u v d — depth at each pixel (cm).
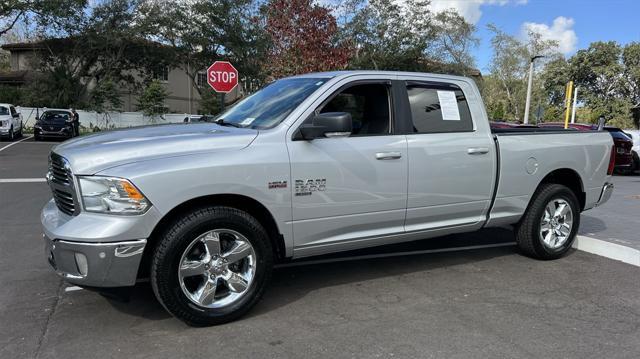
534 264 547
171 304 357
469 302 433
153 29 3125
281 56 1825
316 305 423
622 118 5025
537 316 405
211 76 1281
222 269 378
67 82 3053
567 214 568
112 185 336
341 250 439
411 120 459
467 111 497
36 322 379
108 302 420
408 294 451
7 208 788
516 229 558
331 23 1850
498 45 4806
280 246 411
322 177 405
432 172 462
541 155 536
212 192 360
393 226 457
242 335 364
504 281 489
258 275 391
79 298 427
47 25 2977
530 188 534
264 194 381
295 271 513
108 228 334
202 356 332
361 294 450
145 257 363
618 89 5281
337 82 431
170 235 353
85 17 3058
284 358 331
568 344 358
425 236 482
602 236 651
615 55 5259
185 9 3209
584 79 5456
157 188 342
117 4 3084
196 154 361
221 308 378
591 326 389
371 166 428
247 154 376
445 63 3522
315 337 362
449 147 471
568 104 2494
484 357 337
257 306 418
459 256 573
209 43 3212
